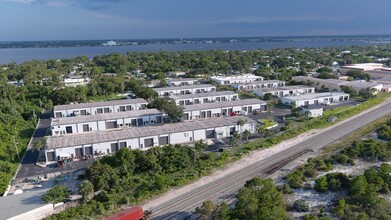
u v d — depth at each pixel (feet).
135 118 283.79
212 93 378.12
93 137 229.66
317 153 216.74
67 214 141.49
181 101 351.25
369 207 142.82
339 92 396.57
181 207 151.23
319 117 302.45
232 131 260.01
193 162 200.95
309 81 461.37
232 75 548.72
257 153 219.00
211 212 140.56
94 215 144.77
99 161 192.24
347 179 168.14
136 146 231.71
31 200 150.61
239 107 321.73
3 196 155.12
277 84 465.47
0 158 209.67
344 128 269.64
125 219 133.49
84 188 156.04
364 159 204.23
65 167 203.10
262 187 154.92
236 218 131.75
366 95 382.01
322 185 163.12
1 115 283.59
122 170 182.80
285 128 265.54
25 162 212.02
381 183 162.30
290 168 193.77
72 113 313.73
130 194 162.30
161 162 197.36
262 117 310.86
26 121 298.97
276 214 128.57
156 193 164.14
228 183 175.22
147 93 373.61
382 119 292.40
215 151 226.38
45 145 217.97
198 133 249.14
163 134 237.86
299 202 146.92
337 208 141.08
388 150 205.87
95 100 388.16
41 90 394.32
